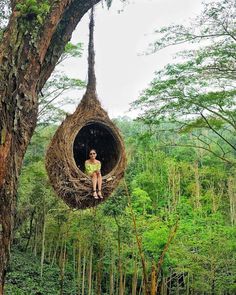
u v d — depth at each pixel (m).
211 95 11.68
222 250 16.95
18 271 20.83
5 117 3.82
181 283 23.11
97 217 18.62
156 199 24.52
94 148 7.22
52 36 4.32
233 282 17.73
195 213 20.42
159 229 17.45
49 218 21.98
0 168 3.77
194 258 17.59
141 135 13.41
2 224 3.79
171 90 11.84
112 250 19.17
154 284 8.31
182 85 11.67
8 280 19.22
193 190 26.48
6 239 3.82
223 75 11.51
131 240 18.25
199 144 25.50
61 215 21.16
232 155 25.08
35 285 19.67
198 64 11.23
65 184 5.89
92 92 6.27
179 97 11.94
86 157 7.35
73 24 4.48
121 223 18.05
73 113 6.16
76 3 4.45
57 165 5.93
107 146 6.94
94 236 18.86
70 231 20.44
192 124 12.79
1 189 3.78
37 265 22.48
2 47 3.95
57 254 25.31
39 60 4.04
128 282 23.80
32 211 22.64
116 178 6.37
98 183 6.08
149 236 17.20
